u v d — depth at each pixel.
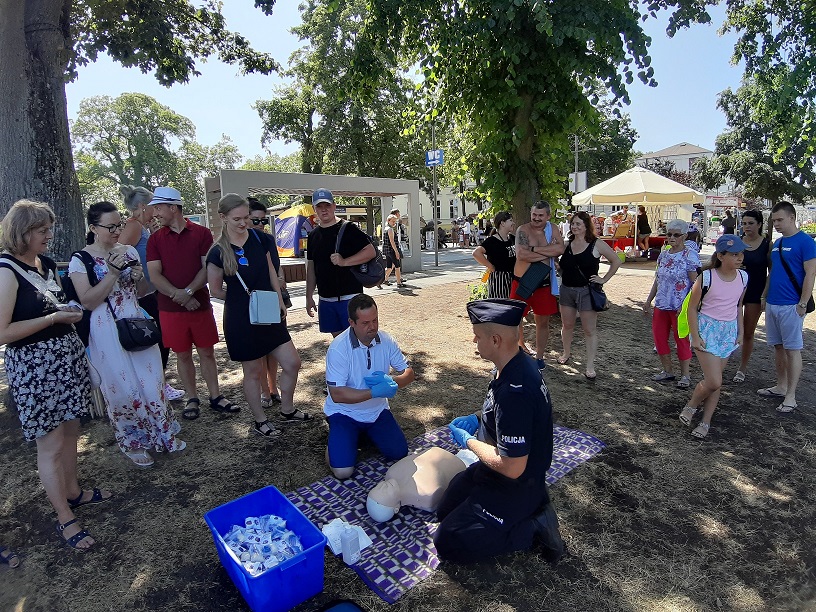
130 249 3.34
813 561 2.51
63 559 2.62
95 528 2.87
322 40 21.80
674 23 5.45
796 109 7.82
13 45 4.80
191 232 4.07
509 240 5.20
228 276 3.65
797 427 3.97
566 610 2.21
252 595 2.10
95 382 3.18
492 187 7.16
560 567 2.48
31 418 2.57
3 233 2.51
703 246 22.16
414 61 7.77
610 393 4.76
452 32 6.12
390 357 3.49
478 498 2.45
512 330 2.22
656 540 2.67
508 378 2.24
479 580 2.40
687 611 2.20
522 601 2.26
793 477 3.26
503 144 7.03
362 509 2.96
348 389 3.21
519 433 2.18
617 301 9.38
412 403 4.62
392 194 14.33
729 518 2.85
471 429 2.92
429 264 17.25
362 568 2.47
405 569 2.47
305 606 2.25
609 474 3.31
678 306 4.79
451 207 44.88
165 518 2.95
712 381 3.71
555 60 6.16
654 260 15.59
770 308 4.31
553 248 4.89
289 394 4.15
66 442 2.98
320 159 24.77
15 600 2.34
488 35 6.00
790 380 4.24
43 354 2.59
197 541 2.75
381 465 3.50
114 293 3.24
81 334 3.22
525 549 2.56
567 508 2.96
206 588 2.40
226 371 5.77
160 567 2.55
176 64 8.54
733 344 3.69
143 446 3.53
